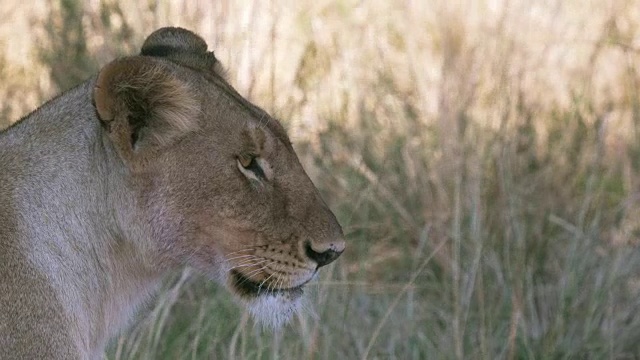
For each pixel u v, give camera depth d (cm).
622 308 1179
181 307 1100
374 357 1093
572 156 1343
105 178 805
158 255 827
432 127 1384
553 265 1239
